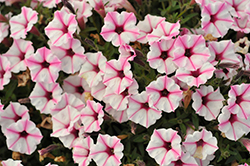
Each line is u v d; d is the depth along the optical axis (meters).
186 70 0.86
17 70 0.94
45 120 0.95
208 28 0.89
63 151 0.96
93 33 0.99
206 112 0.88
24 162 0.97
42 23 0.99
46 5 0.96
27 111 0.94
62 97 0.92
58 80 0.97
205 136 0.86
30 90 0.99
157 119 0.92
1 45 1.02
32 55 0.90
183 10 0.98
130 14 0.89
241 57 0.92
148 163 0.93
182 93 0.88
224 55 0.89
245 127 0.87
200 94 0.87
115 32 0.89
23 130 0.92
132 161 0.92
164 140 0.87
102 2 0.92
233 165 0.92
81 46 0.91
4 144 0.99
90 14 0.93
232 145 0.92
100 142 0.88
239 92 0.85
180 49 0.86
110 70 0.89
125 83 0.88
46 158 0.97
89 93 0.93
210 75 0.85
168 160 0.85
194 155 0.87
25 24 0.95
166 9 0.96
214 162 0.93
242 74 0.90
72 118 0.92
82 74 0.91
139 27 0.91
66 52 0.92
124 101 0.89
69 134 0.91
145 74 0.94
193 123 0.90
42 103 0.93
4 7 1.06
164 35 0.88
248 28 0.93
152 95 0.87
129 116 0.88
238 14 0.93
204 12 0.88
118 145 0.87
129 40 0.88
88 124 0.90
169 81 0.86
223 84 0.90
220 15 0.89
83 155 0.90
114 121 0.93
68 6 0.91
